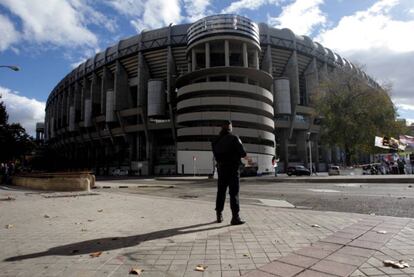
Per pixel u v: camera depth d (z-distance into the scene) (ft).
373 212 20.33
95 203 28.55
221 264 9.75
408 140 107.24
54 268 9.53
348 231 13.69
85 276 8.82
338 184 50.39
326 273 8.56
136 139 249.55
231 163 16.85
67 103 328.90
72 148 328.29
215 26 192.54
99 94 279.08
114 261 10.22
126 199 32.32
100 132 268.00
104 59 262.06
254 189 45.80
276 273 8.73
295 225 15.58
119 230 15.42
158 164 234.79
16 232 15.16
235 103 182.39
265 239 12.84
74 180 50.55
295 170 141.90
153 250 11.51
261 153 176.55
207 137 179.63
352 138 129.90
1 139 112.98
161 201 29.68
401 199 25.23
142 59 236.63
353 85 137.80
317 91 148.05
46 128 420.36
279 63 241.76
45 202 30.12
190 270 9.25
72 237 13.88
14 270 9.37
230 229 15.17
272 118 207.31
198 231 14.88
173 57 231.09
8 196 38.01
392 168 96.94
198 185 68.39
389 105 132.67
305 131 240.94
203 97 183.11
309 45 244.22
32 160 323.57
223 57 216.33
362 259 9.69
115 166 266.16
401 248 10.83
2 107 114.83
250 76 198.18
